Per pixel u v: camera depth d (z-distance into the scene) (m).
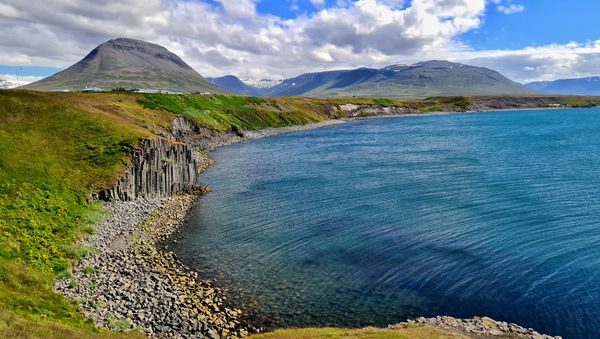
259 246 44.03
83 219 45.53
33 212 42.25
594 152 100.88
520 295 33.28
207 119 137.25
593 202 56.59
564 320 29.97
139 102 122.44
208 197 64.25
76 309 27.81
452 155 99.38
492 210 53.91
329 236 46.50
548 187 65.38
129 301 30.78
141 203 57.34
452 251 41.56
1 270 28.44
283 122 179.88
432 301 32.91
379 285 35.47
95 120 70.00
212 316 30.09
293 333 26.98
